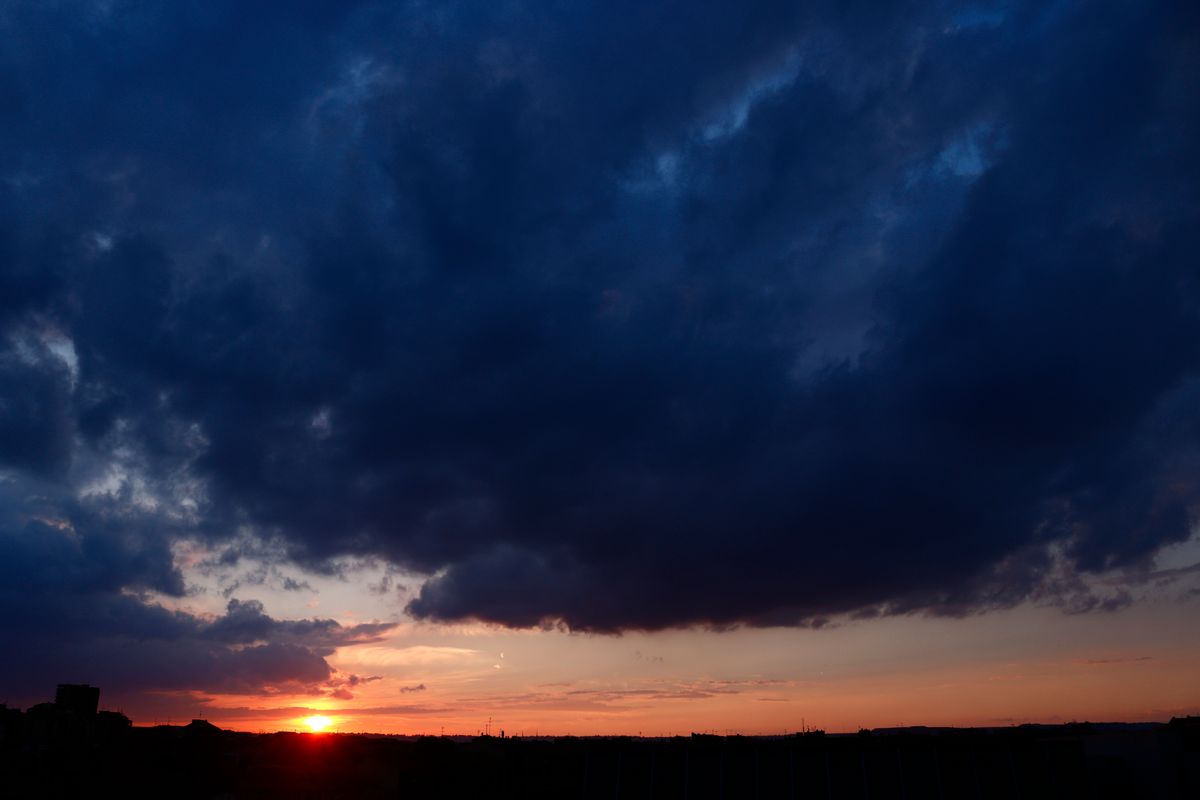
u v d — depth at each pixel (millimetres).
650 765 49656
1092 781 47906
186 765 72375
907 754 46656
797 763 47875
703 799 48125
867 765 46938
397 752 69125
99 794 69188
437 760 66812
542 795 61875
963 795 45156
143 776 70938
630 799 49031
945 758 46125
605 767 50125
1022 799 44406
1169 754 47812
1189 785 46656
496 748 65625
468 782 64375
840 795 46531
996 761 45500
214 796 69500
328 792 68188
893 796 45906
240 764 72938
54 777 69562
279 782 70062
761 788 47750
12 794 67688
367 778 68500
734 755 48875
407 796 65875
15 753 70562
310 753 72062
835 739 48062
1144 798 48219
